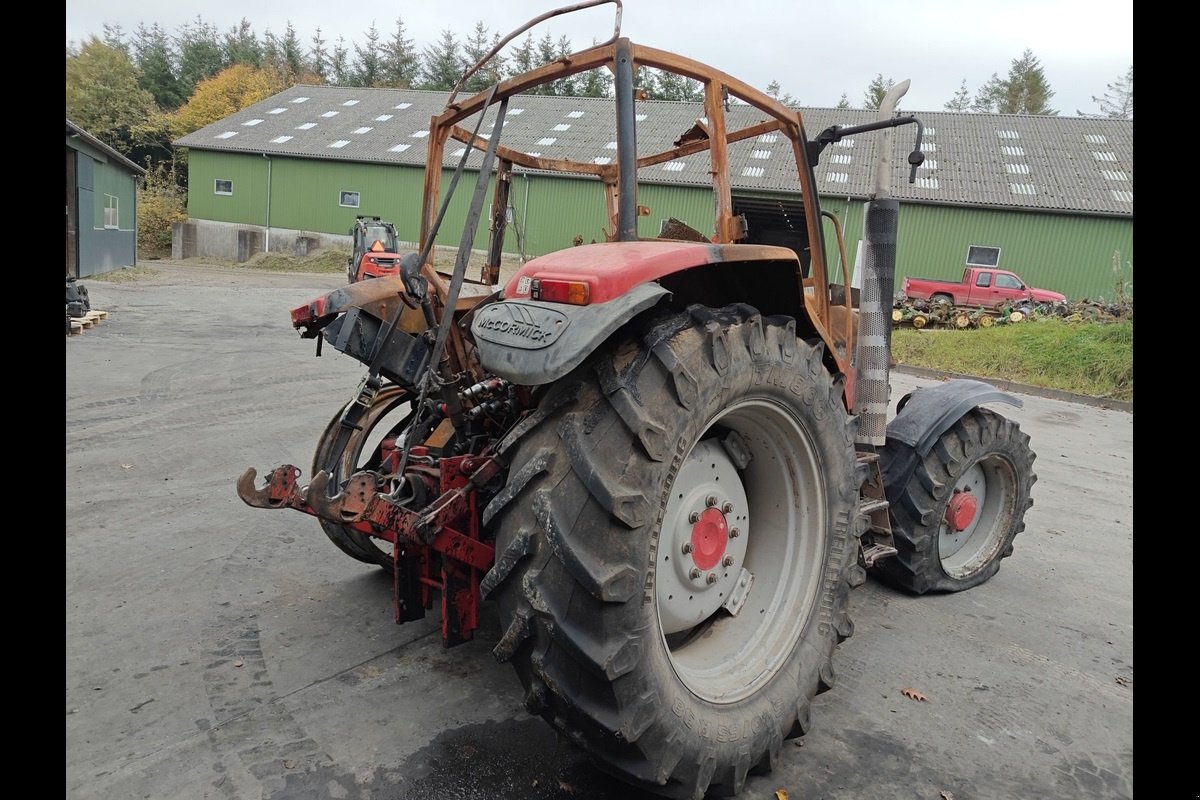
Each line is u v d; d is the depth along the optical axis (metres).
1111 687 3.11
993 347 13.85
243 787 2.27
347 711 2.66
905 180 24.67
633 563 1.89
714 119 2.51
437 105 35.31
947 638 3.49
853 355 3.53
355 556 3.55
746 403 2.25
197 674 2.84
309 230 31.62
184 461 5.35
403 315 3.02
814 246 3.20
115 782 2.25
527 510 1.96
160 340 10.43
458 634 2.49
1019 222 23.66
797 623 2.54
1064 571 4.39
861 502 3.30
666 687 2.01
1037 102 57.62
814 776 2.49
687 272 2.37
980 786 2.48
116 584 3.53
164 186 35.62
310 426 6.40
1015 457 4.05
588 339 1.83
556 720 2.04
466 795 2.28
